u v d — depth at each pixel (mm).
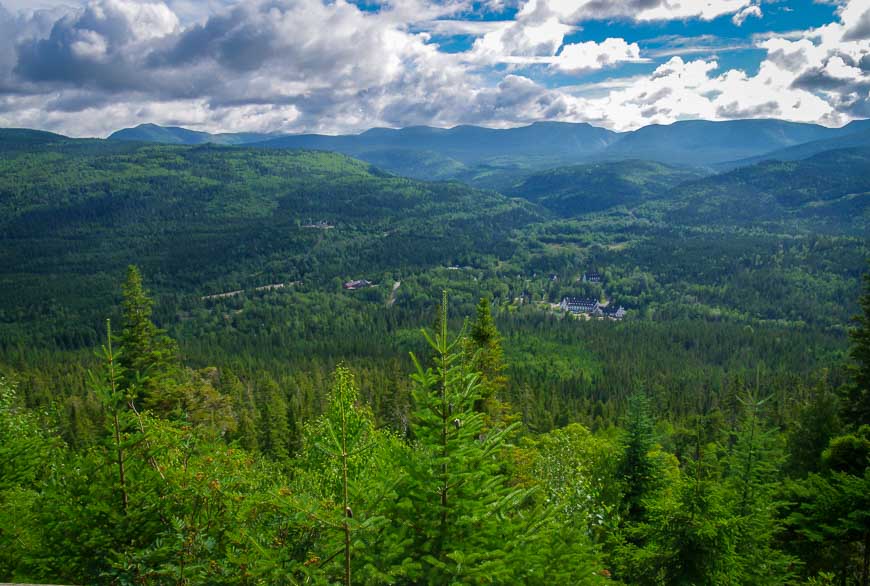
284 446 49781
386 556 7922
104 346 9398
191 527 8453
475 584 7914
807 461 26750
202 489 8930
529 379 112625
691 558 12727
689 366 134875
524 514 9414
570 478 19328
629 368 128250
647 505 13977
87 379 9195
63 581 8320
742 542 14078
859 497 15453
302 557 8711
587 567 8922
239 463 10539
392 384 66562
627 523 16328
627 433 20047
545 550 8648
